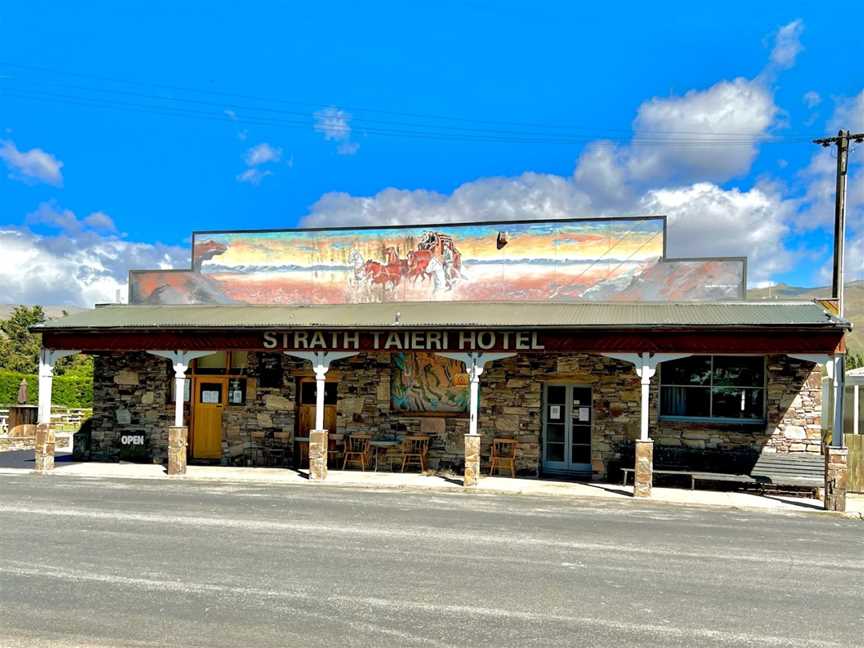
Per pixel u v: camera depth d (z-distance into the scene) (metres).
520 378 17.78
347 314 17.91
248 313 18.72
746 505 13.97
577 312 16.62
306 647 6.09
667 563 9.27
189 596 7.48
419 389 18.44
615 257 17.95
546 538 10.67
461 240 18.92
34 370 48.59
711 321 14.80
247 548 9.71
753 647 6.30
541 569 8.84
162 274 20.62
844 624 6.97
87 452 20.28
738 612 7.28
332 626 6.62
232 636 6.33
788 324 14.05
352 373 18.77
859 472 15.93
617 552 9.84
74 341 17.89
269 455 19.27
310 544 10.01
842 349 13.93
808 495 15.28
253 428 19.38
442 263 19.02
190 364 19.97
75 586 7.82
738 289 17.28
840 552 10.14
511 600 7.52
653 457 16.52
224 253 20.34
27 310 53.69
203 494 14.63
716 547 10.30
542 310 17.08
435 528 11.30
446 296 18.92
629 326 14.88
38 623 6.61
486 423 17.91
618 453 17.05
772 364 16.30
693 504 14.06
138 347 17.62
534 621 6.87
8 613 6.89
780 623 6.96
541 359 17.69
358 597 7.52
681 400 16.95
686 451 16.47
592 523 11.99
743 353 14.48
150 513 12.34
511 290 18.53
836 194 22.12
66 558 9.08
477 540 10.45
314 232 19.86
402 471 18.16
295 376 19.25
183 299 20.47
